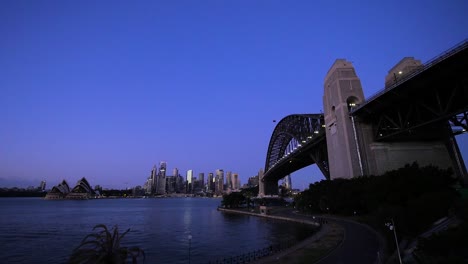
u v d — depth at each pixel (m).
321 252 36.62
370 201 57.69
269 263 33.12
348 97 84.50
